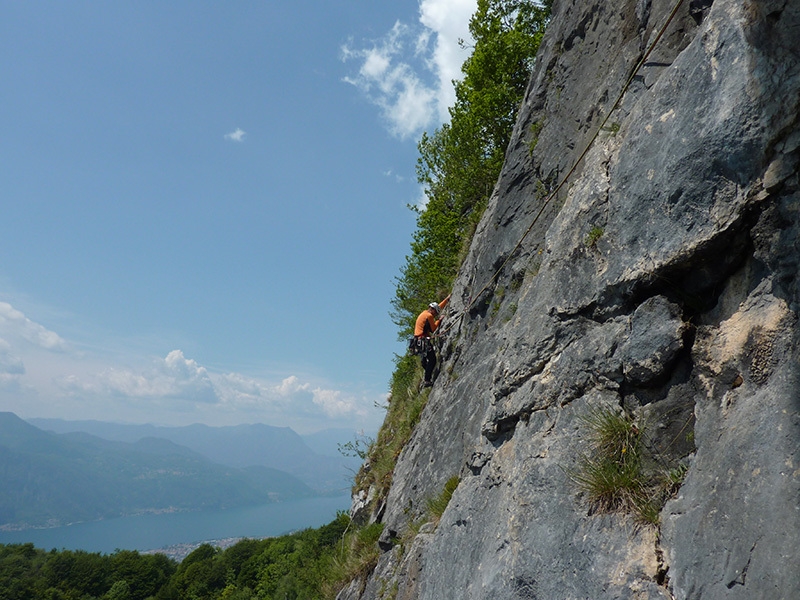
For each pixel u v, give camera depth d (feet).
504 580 13.32
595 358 13.71
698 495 9.66
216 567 220.23
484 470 18.66
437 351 39.83
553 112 25.70
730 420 9.78
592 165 16.14
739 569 8.23
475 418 24.70
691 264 11.41
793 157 9.46
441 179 60.64
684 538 9.53
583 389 14.08
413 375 50.16
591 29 24.23
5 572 253.44
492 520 15.93
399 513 30.73
